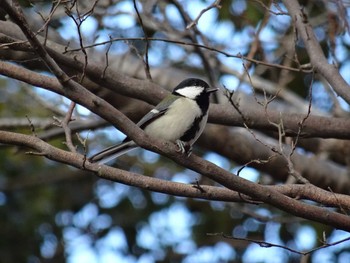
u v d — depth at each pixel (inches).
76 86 271.3
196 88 361.1
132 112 420.8
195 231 585.9
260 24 455.2
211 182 546.3
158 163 605.9
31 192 601.6
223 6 509.4
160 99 366.0
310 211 285.6
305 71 367.2
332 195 297.7
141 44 553.0
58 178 610.5
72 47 412.5
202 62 431.5
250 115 375.6
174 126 350.9
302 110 510.3
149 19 458.0
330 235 542.0
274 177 469.7
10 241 583.8
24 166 607.8
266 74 565.0
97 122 443.2
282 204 284.5
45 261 588.1
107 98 412.5
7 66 283.0
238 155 463.2
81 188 614.2
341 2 409.4
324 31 513.0
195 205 590.2
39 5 433.4
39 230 592.7
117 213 602.2
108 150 315.6
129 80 363.3
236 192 291.6
